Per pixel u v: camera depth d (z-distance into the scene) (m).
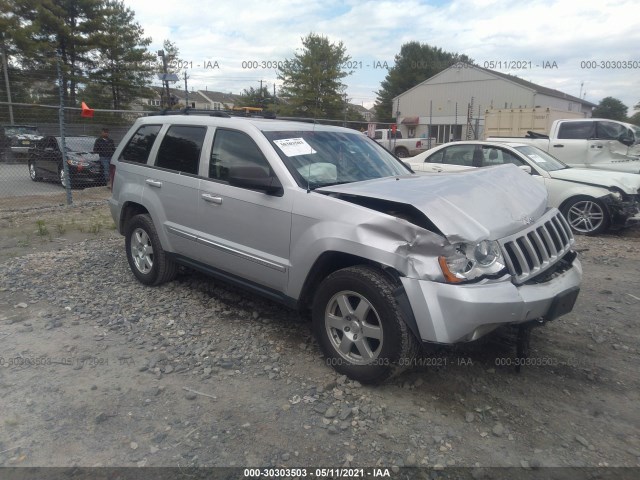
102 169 13.62
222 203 4.38
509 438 3.05
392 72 63.22
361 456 2.87
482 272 3.21
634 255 7.29
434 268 3.17
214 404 3.33
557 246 3.78
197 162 4.73
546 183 8.94
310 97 30.94
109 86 34.38
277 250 3.98
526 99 39.38
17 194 12.53
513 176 4.31
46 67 28.97
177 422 3.13
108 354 3.97
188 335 4.31
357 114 40.78
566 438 3.06
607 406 3.41
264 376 3.69
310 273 3.77
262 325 4.55
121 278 5.77
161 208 5.06
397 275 3.31
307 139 4.46
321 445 2.95
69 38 31.73
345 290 3.53
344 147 4.65
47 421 3.12
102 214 10.01
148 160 5.31
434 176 4.30
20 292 5.32
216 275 4.65
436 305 3.13
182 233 4.82
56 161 13.67
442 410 3.31
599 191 8.50
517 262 3.39
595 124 11.24
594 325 4.69
